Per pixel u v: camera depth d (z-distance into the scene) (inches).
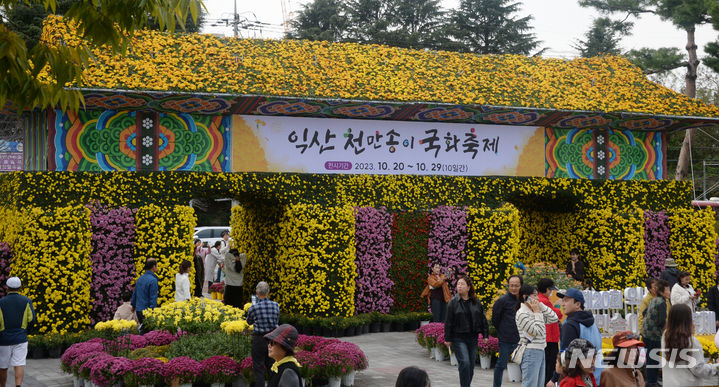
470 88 776.9
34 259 605.9
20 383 436.5
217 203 1764.3
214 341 487.8
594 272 816.3
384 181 748.0
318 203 714.8
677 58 1311.5
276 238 735.1
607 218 815.7
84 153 674.8
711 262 853.8
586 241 824.9
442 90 757.3
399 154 772.0
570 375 281.3
